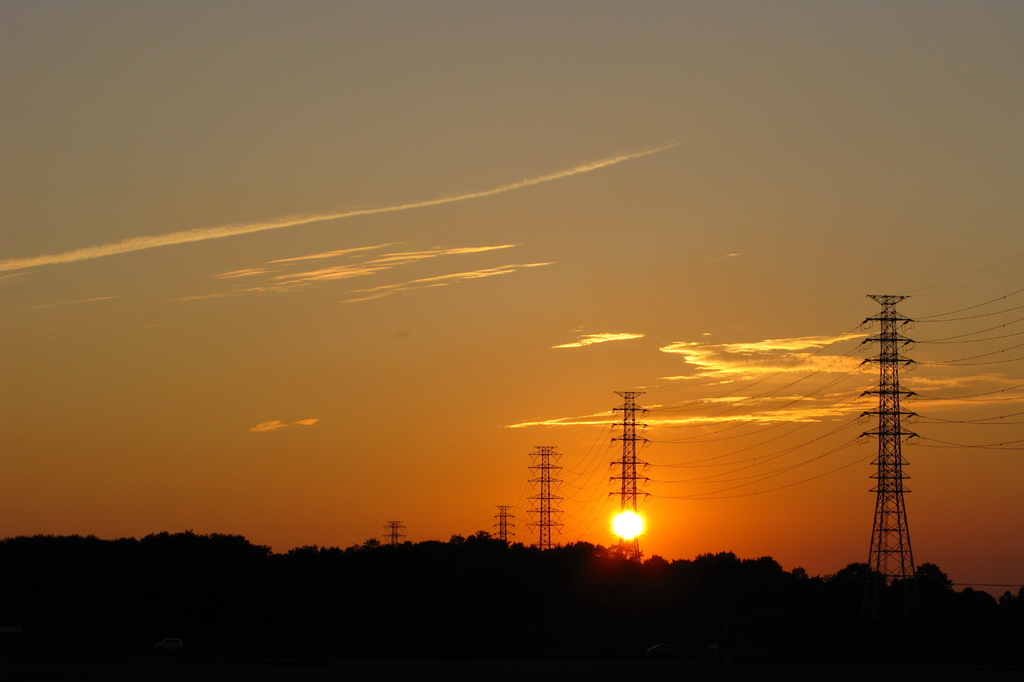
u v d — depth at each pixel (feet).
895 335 423.23
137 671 314.14
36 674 301.63
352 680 285.23
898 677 301.02
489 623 541.34
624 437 497.05
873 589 545.85
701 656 416.46
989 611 508.94
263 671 318.86
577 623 548.31
